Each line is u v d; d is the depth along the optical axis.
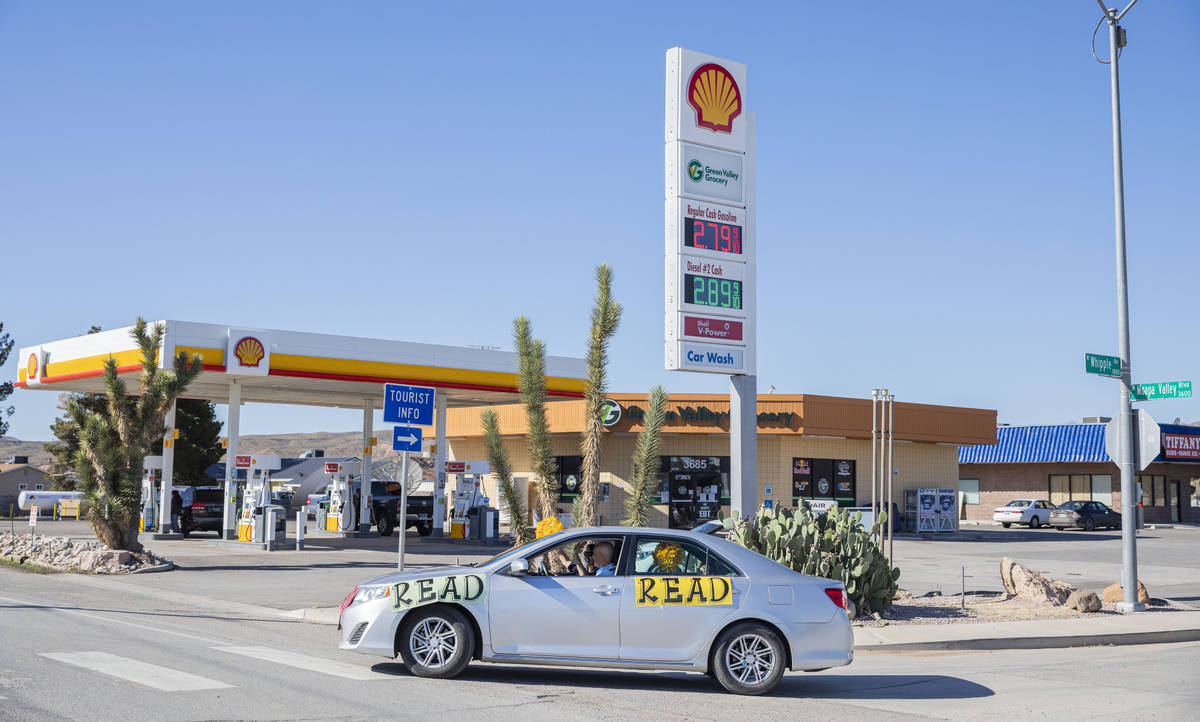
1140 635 15.30
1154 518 61.62
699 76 19.78
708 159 19.80
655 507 42.72
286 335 32.31
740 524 16.61
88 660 10.65
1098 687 11.14
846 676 11.84
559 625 10.28
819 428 41.38
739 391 19.89
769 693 10.38
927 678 11.67
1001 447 63.28
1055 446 61.09
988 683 11.35
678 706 9.48
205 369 30.86
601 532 10.73
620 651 10.27
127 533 24.61
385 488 41.69
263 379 33.78
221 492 37.31
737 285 19.92
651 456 17.45
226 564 25.66
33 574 22.50
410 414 16.22
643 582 10.39
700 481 42.75
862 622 15.93
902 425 44.03
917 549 35.84
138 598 18.34
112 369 25.06
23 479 85.75
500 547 33.16
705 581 10.41
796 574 10.66
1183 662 13.16
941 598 19.41
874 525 16.92
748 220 20.20
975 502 65.62
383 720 8.31
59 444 77.62
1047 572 27.14
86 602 17.28
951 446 48.41
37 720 7.77
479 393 38.59
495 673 10.95
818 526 16.69
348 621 10.57
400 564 15.92
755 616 10.32
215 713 8.25
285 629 14.67
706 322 19.42
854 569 16.27
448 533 40.22
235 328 31.28
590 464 17.78
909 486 46.53
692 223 19.45
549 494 17.56
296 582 21.59
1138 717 9.48
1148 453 18.12
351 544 33.72
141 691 9.04
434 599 10.34
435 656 10.39
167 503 36.56
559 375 37.78
